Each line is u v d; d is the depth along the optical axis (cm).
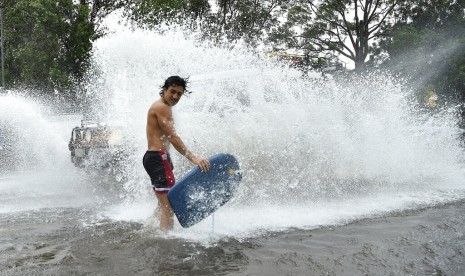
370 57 2989
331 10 2980
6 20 2253
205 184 422
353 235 425
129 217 504
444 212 514
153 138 441
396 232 434
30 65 2081
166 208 436
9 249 392
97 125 710
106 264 353
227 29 2684
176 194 414
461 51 2089
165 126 432
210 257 367
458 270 339
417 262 355
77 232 442
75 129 711
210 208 427
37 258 368
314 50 3014
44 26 2055
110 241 411
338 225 461
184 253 376
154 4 2339
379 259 362
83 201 602
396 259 362
